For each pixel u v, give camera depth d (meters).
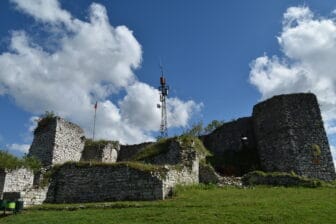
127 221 16.00
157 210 17.83
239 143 38.78
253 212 16.56
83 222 16.23
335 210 16.77
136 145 40.38
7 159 25.56
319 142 32.75
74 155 34.97
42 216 18.08
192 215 16.41
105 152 37.22
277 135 34.00
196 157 29.11
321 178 31.34
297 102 34.34
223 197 21.06
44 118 33.75
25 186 25.67
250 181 27.39
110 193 23.22
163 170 23.14
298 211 16.66
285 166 32.53
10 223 17.03
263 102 36.50
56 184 24.61
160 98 43.41
